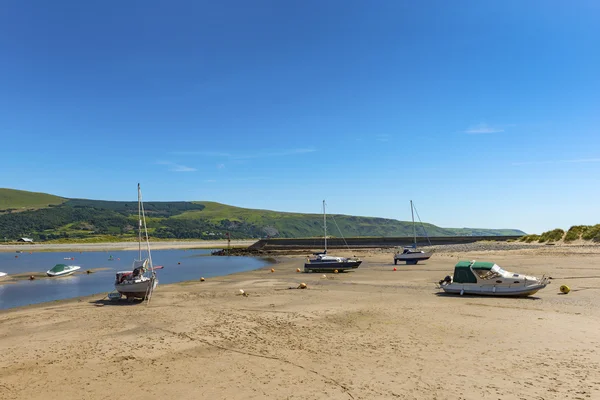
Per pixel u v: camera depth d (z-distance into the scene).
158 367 13.31
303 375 12.05
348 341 15.78
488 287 26.39
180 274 52.16
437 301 24.72
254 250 105.75
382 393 10.47
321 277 42.56
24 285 42.47
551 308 21.45
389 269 48.88
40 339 17.89
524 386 10.59
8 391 11.52
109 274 53.53
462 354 13.58
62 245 141.00
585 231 68.31
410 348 14.50
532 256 53.34
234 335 17.41
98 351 15.49
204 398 10.56
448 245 87.69
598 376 11.12
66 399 10.80
